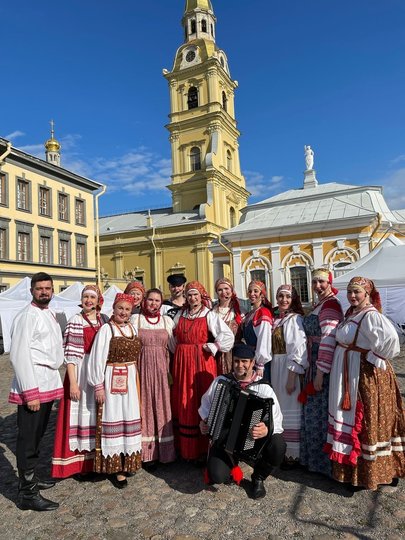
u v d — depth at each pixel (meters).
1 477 4.56
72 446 4.22
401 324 13.63
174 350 4.77
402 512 3.45
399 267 13.38
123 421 4.16
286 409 4.38
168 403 4.51
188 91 38.84
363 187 24.22
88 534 3.37
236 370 3.95
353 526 3.29
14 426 6.60
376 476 3.66
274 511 3.57
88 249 28.45
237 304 5.27
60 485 4.25
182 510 3.66
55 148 32.56
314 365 4.25
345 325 3.91
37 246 24.53
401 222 22.16
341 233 22.11
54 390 3.92
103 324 4.37
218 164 36.66
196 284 4.66
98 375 4.07
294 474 4.25
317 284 4.37
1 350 17.09
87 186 28.62
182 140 38.50
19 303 15.70
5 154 21.64
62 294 17.91
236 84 41.44
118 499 3.92
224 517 3.52
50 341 3.89
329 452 3.87
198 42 38.53
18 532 3.45
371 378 3.73
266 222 24.16
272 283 23.20
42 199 25.42
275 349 4.49
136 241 36.56
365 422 3.70
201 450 4.50
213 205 35.62
